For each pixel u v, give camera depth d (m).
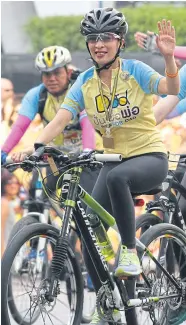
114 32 10.02
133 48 21.36
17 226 10.74
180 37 22.02
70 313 10.17
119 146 10.48
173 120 16.89
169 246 11.66
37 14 24.09
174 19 22.23
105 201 10.55
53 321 9.96
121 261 10.13
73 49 24.02
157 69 17.00
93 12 10.16
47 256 9.98
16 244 9.37
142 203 10.82
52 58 12.90
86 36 10.12
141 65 10.13
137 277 10.81
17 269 9.76
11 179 17.09
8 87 17.34
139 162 10.21
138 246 10.80
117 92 10.19
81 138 13.05
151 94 10.26
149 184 10.23
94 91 10.32
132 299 10.41
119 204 9.98
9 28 23.53
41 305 9.62
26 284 9.80
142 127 10.37
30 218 10.89
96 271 10.27
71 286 10.18
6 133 17.14
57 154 9.81
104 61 10.07
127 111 10.23
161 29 9.68
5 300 9.19
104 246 10.38
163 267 11.23
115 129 10.37
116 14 10.07
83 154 9.77
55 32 23.91
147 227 11.76
